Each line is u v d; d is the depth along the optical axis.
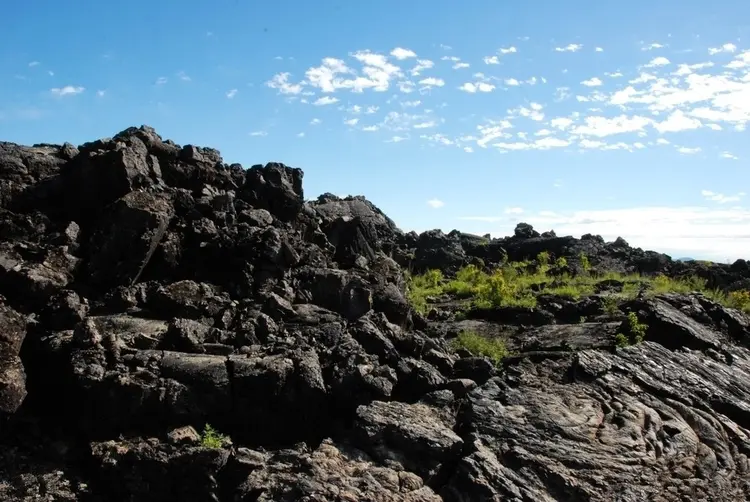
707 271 29.81
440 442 11.77
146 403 11.59
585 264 30.36
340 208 28.62
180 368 12.01
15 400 11.64
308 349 13.45
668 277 29.53
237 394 12.03
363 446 11.80
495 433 12.53
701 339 17.97
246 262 15.41
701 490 12.05
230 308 14.31
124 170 16.02
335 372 12.99
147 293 14.66
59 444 11.70
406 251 34.34
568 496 11.38
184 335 12.87
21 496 10.55
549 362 15.93
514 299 23.52
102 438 11.59
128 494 10.72
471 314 22.94
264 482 10.74
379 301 16.81
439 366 15.07
